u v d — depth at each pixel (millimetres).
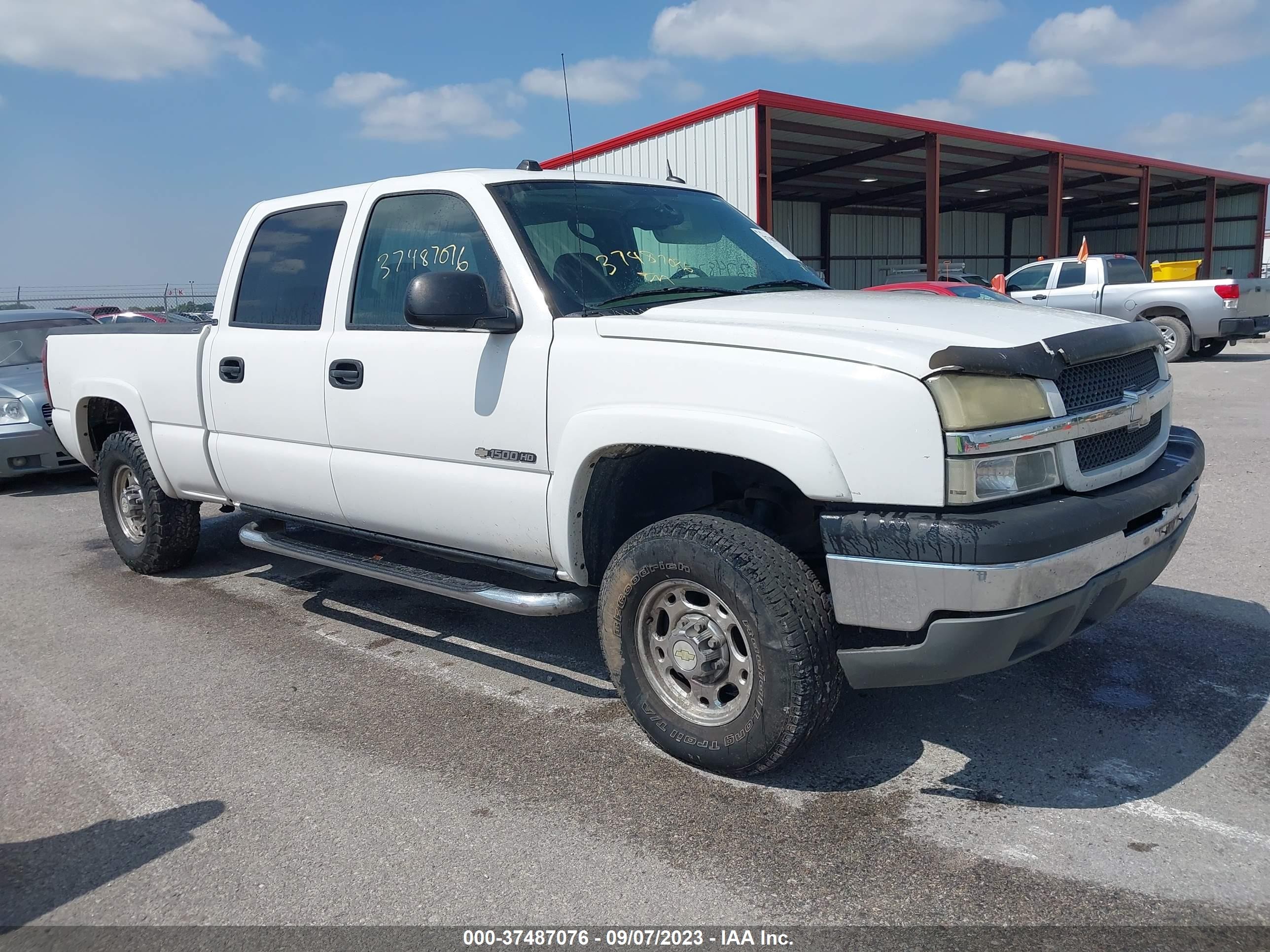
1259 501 6707
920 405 2678
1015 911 2510
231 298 4844
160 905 2688
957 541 2619
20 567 6480
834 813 3025
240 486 4867
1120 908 2508
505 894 2674
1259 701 3703
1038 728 3551
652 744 3551
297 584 5773
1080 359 2889
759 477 3488
